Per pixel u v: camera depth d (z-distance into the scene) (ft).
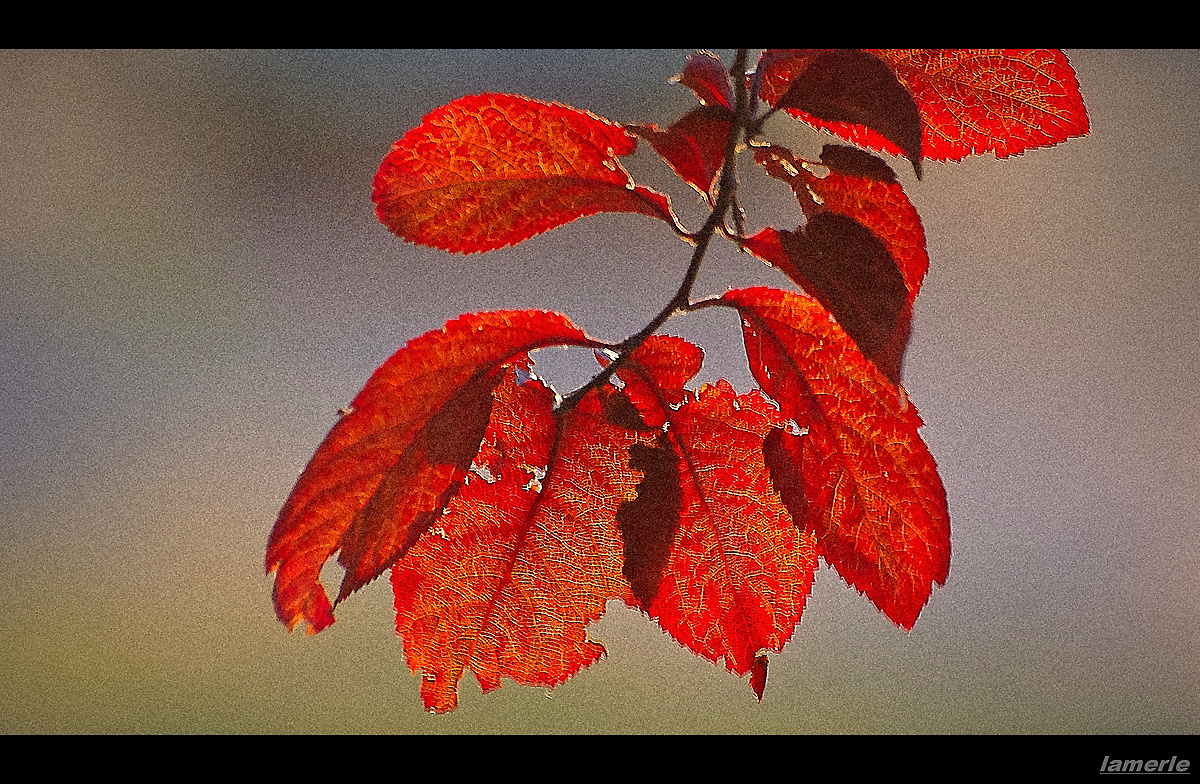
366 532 3.64
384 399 3.65
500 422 3.69
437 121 3.66
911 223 3.66
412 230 3.67
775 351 3.68
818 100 3.66
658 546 3.69
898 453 3.66
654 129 3.68
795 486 3.67
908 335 3.60
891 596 3.66
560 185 3.68
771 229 3.64
